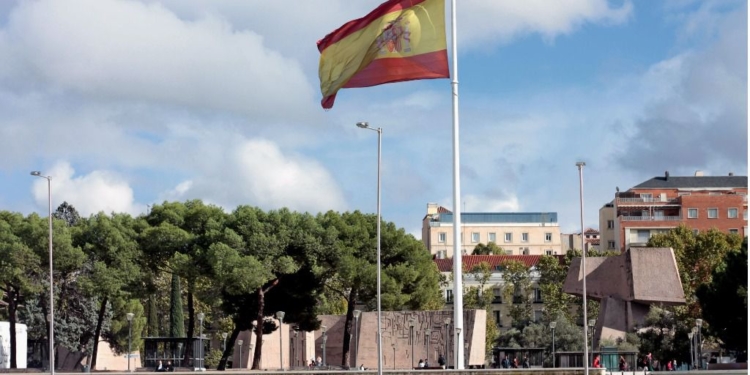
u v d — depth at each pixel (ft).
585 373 178.60
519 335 390.63
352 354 324.19
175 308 380.99
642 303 320.50
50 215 215.10
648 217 554.05
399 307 302.86
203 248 270.67
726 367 282.36
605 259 324.80
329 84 142.10
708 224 549.95
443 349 303.07
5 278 263.70
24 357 281.13
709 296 291.38
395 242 293.84
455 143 151.74
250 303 284.20
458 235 152.25
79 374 232.53
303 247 275.80
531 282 497.46
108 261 272.92
